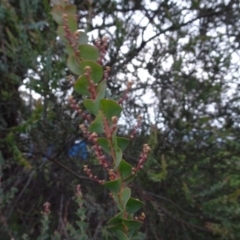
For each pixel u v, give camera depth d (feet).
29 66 11.17
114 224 4.94
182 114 13.60
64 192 13.20
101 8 13.30
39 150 12.19
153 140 11.78
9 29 11.77
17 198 12.59
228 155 13.39
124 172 4.88
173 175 13.23
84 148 12.91
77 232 9.04
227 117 13.94
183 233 13.14
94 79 4.81
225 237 11.89
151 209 12.93
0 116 11.63
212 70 13.80
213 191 12.34
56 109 11.62
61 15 5.21
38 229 12.92
